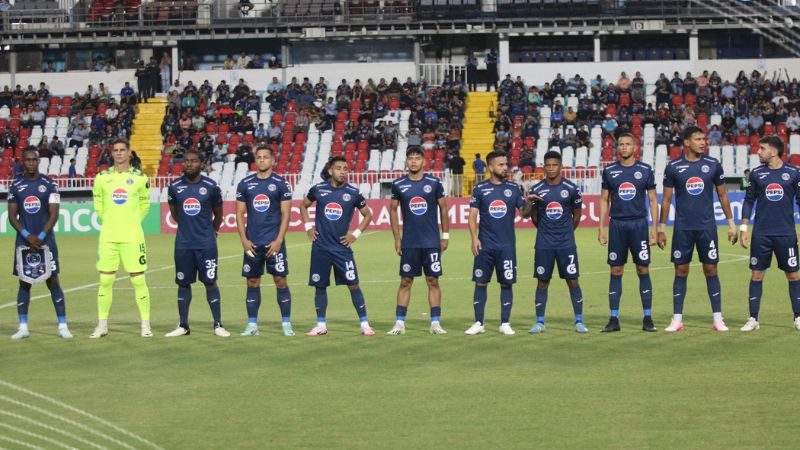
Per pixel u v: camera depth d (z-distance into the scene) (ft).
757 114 142.31
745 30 157.28
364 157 141.28
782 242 44.96
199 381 35.47
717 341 42.55
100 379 35.96
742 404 31.01
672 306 54.19
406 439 27.66
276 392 33.55
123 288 67.41
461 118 148.05
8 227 127.65
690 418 29.45
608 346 41.65
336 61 162.40
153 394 33.45
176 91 151.94
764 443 26.78
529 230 123.75
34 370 37.78
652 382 34.35
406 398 32.45
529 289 63.72
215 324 46.09
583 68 156.87
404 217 45.37
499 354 40.09
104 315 46.06
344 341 43.80
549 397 32.37
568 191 45.06
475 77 155.63
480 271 45.32
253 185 45.60
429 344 42.70
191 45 163.53
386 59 161.89
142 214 46.14
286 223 45.70
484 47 162.91
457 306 56.03
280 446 27.12
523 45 161.07
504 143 140.77
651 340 43.04
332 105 148.05
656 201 45.62
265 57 163.73
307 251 97.45
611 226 45.52
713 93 147.02
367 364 38.27
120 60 165.07
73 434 28.50
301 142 143.64
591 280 67.92
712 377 35.01
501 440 27.43
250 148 139.64
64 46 164.45
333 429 28.76
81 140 147.33
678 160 45.57
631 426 28.63
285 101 151.02
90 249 103.14
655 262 80.33
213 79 159.33
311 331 45.78
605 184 45.73
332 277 72.33
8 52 164.14
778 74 154.40
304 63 162.50
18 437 28.19
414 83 155.74
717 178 45.34
